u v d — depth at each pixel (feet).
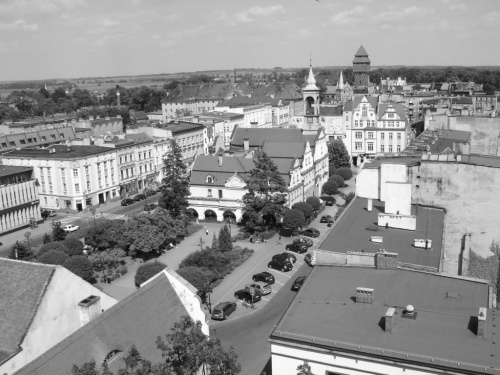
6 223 428.15
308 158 463.42
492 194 222.69
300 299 151.64
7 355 137.69
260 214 376.68
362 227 211.20
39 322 146.10
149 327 152.05
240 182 411.95
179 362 121.08
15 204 435.94
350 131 634.02
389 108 614.34
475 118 378.53
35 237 415.44
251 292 263.70
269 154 449.89
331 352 126.41
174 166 410.93
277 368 134.41
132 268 329.52
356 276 162.61
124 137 565.94
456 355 118.52
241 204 412.36
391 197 218.79
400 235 201.98
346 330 132.57
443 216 225.76
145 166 573.33
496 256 224.94
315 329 134.21
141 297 155.84
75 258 296.10
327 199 479.41
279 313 255.50
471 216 228.22
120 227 346.95
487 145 375.86
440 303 144.05
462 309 140.36
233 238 376.07
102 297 168.96
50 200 497.05
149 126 641.40
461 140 343.87
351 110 636.89
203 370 140.46
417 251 185.68
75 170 480.64
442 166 229.04
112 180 525.34
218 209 420.77
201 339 123.54
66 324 154.92
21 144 606.14
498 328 129.08
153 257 345.72
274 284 292.61
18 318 145.28
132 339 145.48
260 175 374.02
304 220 374.84
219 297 277.03
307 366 119.24
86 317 158.30
